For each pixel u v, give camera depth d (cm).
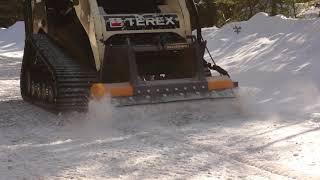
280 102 912
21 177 554
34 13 1052
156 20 912
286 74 1155
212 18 2327
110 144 676
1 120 849
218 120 795
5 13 3478
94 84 802
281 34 1488
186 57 885
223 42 1661
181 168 570
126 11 947
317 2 1964
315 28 1377
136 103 801
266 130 720
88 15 873
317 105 870
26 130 773
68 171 570
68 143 688
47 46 955
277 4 2128
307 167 559
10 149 663
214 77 870
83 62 898
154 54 886
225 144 657
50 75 891
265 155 604
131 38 895
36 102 974
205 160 595
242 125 757
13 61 2044
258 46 1468
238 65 1374
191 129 741
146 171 564
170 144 667
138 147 658
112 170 571
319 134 687
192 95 836
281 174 543
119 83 808
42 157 625
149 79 916
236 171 555
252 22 1688
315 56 1220
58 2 968
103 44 862
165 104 823
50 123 815
